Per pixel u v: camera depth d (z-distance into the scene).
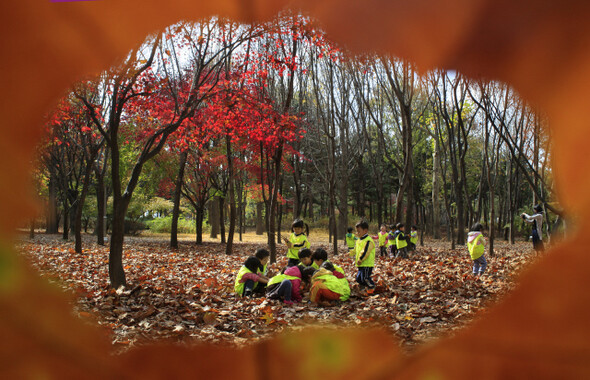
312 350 1.89
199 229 19.20
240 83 10.87
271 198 12.68
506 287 1.15
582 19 1.04
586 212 1.08
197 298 5.72
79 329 1.63
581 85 1.07
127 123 14.07
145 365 1.65
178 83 10.38
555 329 1.02
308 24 1.37
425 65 1.24
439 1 1.12
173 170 18.08
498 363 1.07
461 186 21.36
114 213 6.48
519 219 24.48
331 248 17.89
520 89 1.19
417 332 3.65
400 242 11.74
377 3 1.21
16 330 1.42
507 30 1.11
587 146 1.08
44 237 19.38
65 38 1.46
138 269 9.05
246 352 1.86
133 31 1.57
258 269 6.47
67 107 7.30
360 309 5.18
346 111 18.58
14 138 1.42
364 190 32.19
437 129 18.11
